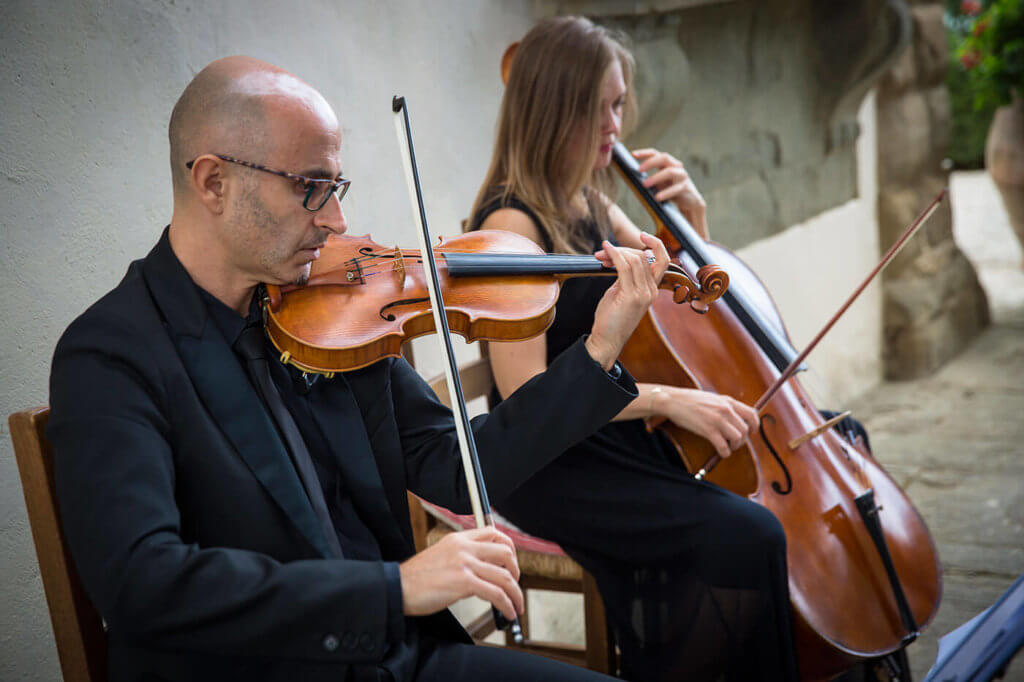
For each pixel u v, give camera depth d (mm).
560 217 1930
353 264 1366
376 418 1355
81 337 1115
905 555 1817
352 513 1310
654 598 1744
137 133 1781
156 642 1028
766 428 1835
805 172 4027
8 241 1583
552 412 1318
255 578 1044
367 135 2289
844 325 4367
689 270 1991
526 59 1937
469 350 2703
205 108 1143
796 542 1722
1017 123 5367
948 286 4887
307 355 1229
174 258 1197
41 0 1607
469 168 2633
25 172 1603
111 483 1045
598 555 1794
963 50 5348
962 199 8641
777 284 3836
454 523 1934
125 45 1746
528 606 2410
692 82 3264
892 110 4613
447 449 1380
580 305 1901
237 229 1169
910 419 4074
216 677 1144
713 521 1681
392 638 1066
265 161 1143
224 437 1156
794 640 1658
